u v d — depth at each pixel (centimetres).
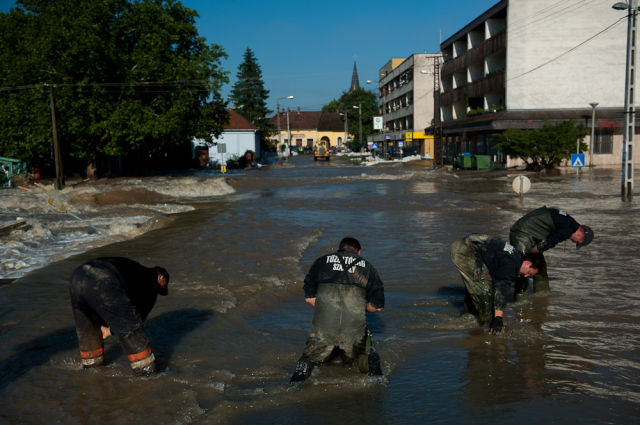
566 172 3136
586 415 318
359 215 1405
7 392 354
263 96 8869
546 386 360
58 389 359
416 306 579
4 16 2892
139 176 3538
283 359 427
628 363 398
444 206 1559
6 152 2658
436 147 4841
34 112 2600
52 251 954
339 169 4506
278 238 1019
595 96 3772
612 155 3738
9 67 2688
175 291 630
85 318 387
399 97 7494
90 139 2911
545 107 3803
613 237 978
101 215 1493
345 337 391
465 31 4828
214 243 962
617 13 3688
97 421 315
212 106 3394
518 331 476
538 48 3759
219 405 333
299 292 642
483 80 4300
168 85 2986
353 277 401
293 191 2327
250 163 5200
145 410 329
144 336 385
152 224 1232
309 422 314
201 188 2256
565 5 3712
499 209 1465
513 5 3756
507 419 314
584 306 551
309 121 12075
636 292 604
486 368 394
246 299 599
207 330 492
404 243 976
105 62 2722
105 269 382
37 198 1814
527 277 562
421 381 374
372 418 319
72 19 2741
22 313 536
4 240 1019
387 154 6656
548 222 537
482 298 496
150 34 2906
